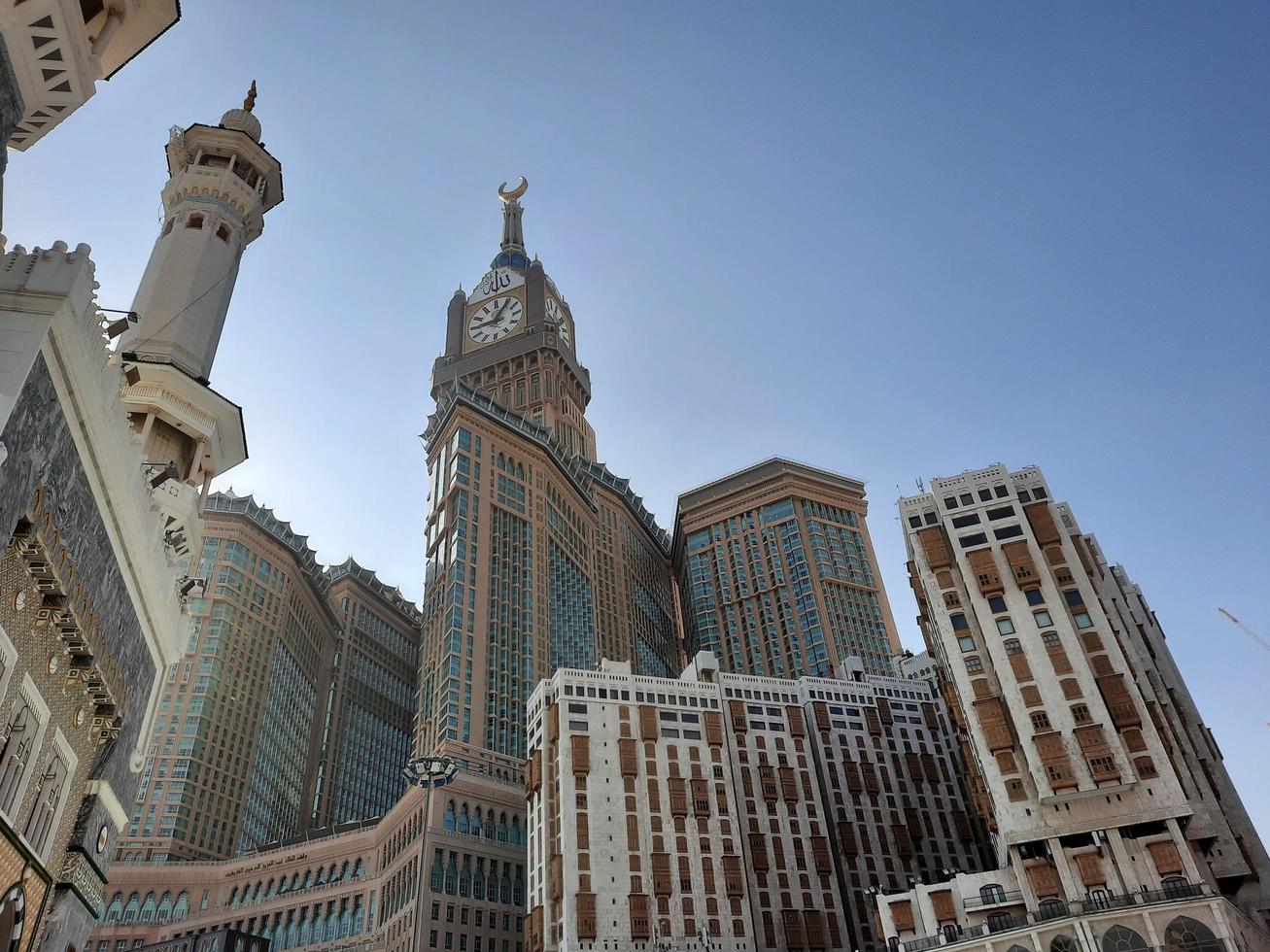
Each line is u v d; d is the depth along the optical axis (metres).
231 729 182.12
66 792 36.75
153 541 42.59
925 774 146.50
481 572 182.12
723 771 131.12
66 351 31.77
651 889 116.38
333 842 150.50
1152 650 124.44
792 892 125.56
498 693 165.50
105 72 53.00
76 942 38.12
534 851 124.31
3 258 31.81
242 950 52.38
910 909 100.88
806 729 145.12
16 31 40.38
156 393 66.50
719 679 146.25
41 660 33.31
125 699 41.38
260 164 85.62
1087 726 97.25
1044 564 109.75
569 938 109.75
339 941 136.00
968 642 107.75
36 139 44.91
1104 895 88.44
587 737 127.31
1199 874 87.88
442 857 128.12
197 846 164.12
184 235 77.44
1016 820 95.62
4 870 31.52
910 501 121.12
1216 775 112.94
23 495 29.78
